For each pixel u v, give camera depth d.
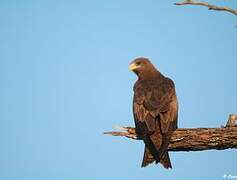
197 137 11.67
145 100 13.23
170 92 13.68
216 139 11.54
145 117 12.75
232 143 11.48
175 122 13.10
